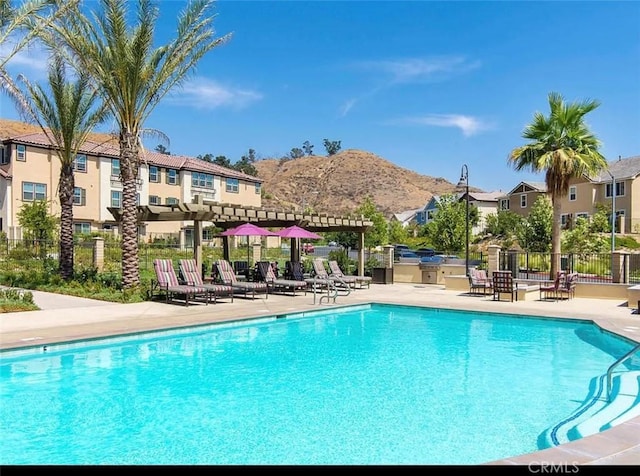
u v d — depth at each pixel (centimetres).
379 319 1364
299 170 17925
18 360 853
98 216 3959
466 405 643
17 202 3512
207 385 730
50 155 3678
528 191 5138
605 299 1677
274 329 1198
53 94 1869
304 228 2125
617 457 382
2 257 2675
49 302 1453
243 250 3891
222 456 480
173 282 1514
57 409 619
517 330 1205
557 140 1894
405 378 774
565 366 854
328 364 861
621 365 848
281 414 605
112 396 674
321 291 1894
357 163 17600
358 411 618
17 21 1357
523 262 2472
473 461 472
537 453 392
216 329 1155
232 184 4897
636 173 4016
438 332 1175
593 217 3838
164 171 4347
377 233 4112
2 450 495
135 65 1509
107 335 967
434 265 2267
